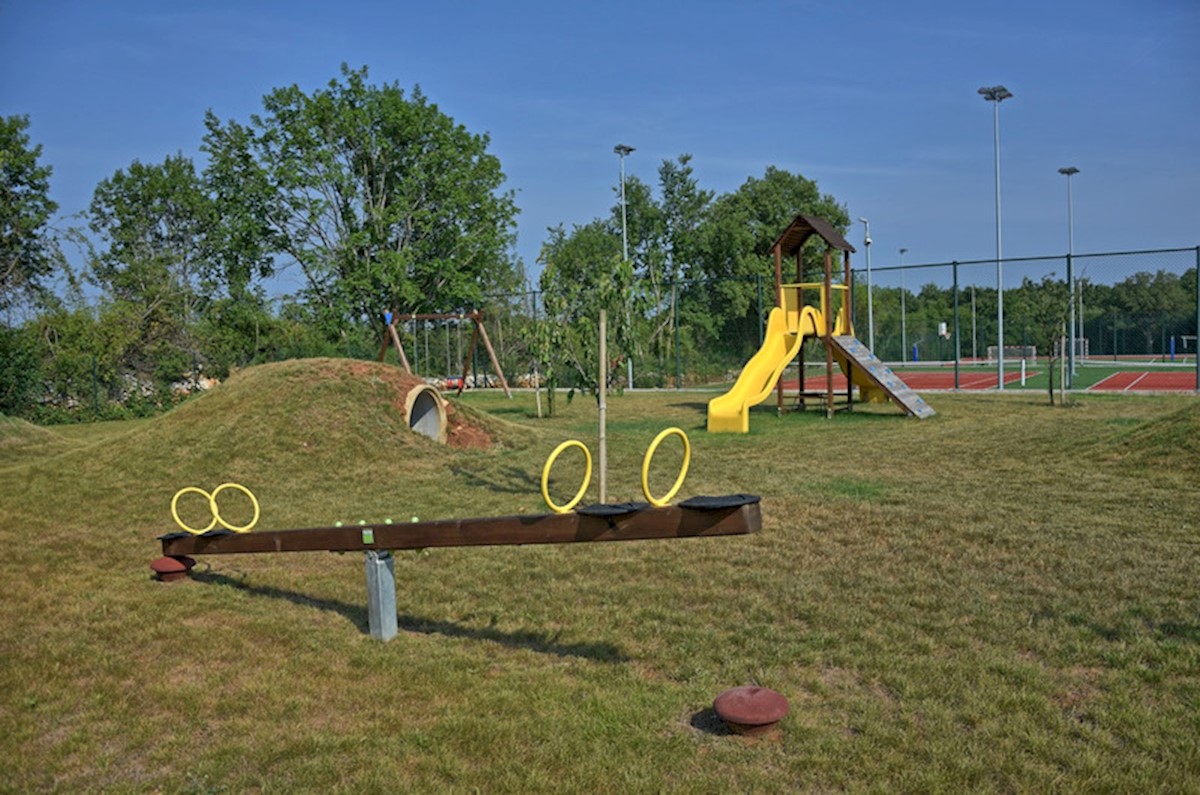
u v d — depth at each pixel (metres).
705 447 13.74
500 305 37.25
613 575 6.49
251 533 6.14
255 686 4.51
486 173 39.06
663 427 17.42
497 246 39.06
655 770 3.53
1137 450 10.05
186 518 9.51
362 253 38.31
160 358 34.38
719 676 4.52
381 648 5.07
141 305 38.06
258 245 38.25
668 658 4.79
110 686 4.60
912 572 6.18
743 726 3.76
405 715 4.14
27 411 26.02
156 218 50.78
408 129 37.44
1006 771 3.44
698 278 50.56
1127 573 5.88
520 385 34.94
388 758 3.70
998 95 25.66
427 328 36.19
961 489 8.98
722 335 34.00
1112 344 33.03
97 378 29.14
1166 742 3.61
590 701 4.20
